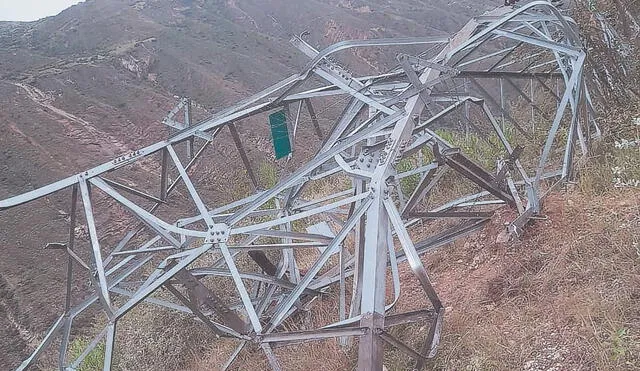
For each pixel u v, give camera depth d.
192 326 5.22
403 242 2.98
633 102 5.00
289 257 4.70
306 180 3.98
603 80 5.51
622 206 3.78
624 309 2.88
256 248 3.82
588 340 2.81
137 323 5.43
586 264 3.38
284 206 4.75
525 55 7.09
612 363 2.60
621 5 5.66
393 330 3.66
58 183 3.75
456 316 3.47
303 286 3.21
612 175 4.16
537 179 4.05
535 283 3.48
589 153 4.60
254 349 4.49
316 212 3.34
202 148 4.33
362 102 4.12
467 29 4.38
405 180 5.84
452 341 3.28
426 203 5.44
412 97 3.65
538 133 5.98
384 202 3.12
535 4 4.30
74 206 3.84
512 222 3.99
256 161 13.35
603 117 5.09
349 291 4.52
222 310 3.48
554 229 3.82
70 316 3.86
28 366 3.66
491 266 3.95
